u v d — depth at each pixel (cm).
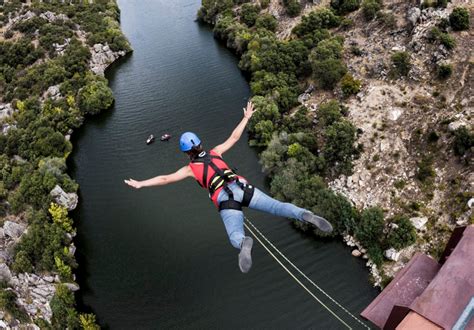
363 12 8112
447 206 5328
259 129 7031
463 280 1190
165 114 8269
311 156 6247
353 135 6247
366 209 5603
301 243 5600
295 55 8056
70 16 11306
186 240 5791
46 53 10112
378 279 5047
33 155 7475
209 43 10481
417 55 6850
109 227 6188
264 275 5244
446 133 5872
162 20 11962
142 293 5228
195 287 5197
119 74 9744
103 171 7250
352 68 7375
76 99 8812
